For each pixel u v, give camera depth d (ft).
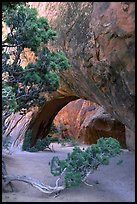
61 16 37.17
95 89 35.37
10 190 28.91
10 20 30.07
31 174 36.24
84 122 81.61
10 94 26.50
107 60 27.07
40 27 30.68
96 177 35.45
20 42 30.66
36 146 61.87
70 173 26.11
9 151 53.16
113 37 25.02
